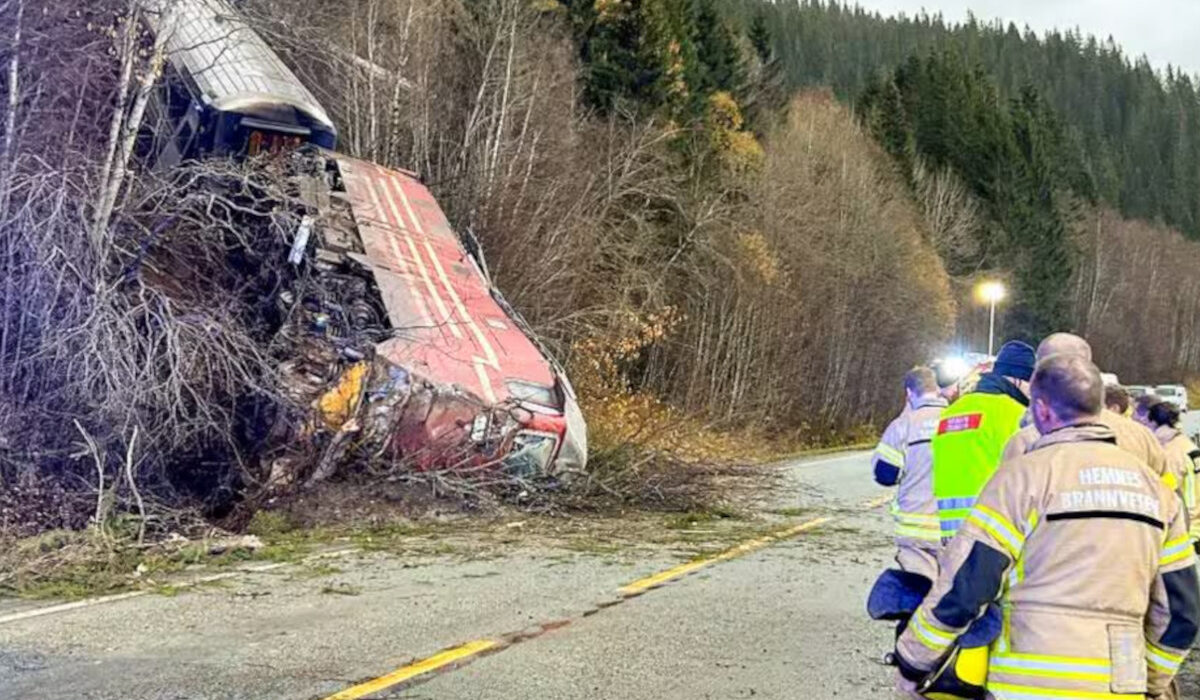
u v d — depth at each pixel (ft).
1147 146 395.96
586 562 28.19
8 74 32.58
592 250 76.02
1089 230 252.62
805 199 117.39
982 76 224.12
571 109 83.41
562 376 40.42
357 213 41.24
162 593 22.80
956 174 193.77
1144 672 8.89
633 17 96.78
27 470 29.43
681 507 39.29
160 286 33.94
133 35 34.65
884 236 130.41
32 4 32.68
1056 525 9.05
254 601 22.21
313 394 33.09
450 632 19.88
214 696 15.52
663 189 86.89
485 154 69.41
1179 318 288.30
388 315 35.91
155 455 31.45
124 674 16.56
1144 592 9.04
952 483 12.91
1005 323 183.11
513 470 35.78
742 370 96.89
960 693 9.76
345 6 63.21
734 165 110.11
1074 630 8.86
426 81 68.95
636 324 77.46
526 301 65.72
